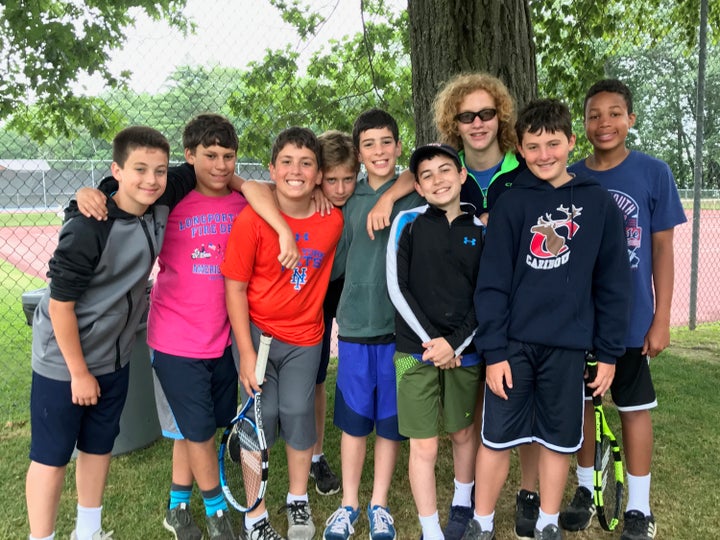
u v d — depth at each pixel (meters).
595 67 5.93
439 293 2.32
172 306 2.39
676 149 30.58
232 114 5.82
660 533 2.47
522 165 2.54
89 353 2.20
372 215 2.41
